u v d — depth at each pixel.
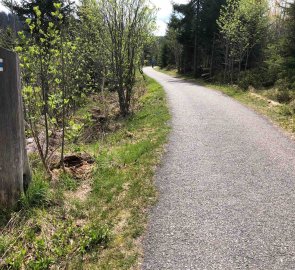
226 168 6.35
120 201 4.96
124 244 3.89
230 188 5.43
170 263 3.55
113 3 12.15
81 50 12.34
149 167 6.36
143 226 4.27
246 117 11.12
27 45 5.88
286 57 18.89
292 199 5.00
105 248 3.83
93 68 14.14
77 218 4.49
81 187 5.46
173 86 23.42
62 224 4.25
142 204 4.87
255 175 5.98
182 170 6.26
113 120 12.37
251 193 5.23
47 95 5.84
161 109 12.91
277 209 4.70
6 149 4.29
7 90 4.21
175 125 10.03
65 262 3.58
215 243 3.89
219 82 24.83
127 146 7.93
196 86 23.42
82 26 13.37
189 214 4.58
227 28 22.33
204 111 12.32
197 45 36.19
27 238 3.90
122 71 13.10
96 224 4.23
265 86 19.17
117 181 5.61
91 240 3.87
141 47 13.45
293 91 14.59
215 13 31.94
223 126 9.84
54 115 6.46
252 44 25.02
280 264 3.50
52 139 7.55
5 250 3.73
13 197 4.43
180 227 4.25
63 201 4.81
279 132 9.03
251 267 3.46
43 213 4.36
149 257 3.66
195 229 4.20
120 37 12.66
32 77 5.72
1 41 10.49
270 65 19.81
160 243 3.91
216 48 32.00
